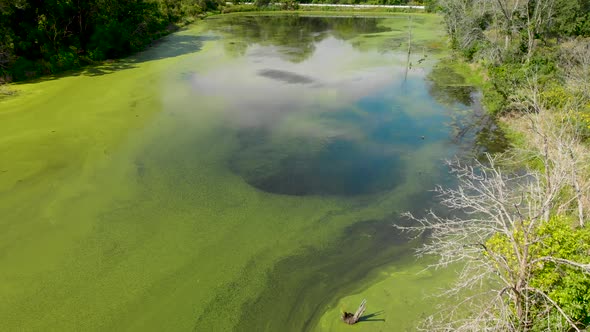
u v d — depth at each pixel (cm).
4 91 2284
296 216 1284
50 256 1112
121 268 1071
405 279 1022
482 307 822
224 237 1188
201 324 917
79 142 1744
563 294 702
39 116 1997
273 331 902
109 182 1459
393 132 1889
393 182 1474
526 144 1634
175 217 1274
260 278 1045
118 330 902
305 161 1623
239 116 2053
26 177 1477
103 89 2405
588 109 1469
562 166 800
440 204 1341
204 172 1530
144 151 1681
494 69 2289
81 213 1291
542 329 717
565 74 1855
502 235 794
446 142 1783
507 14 2536
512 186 1380
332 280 1035
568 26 2456
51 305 962
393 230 1222
